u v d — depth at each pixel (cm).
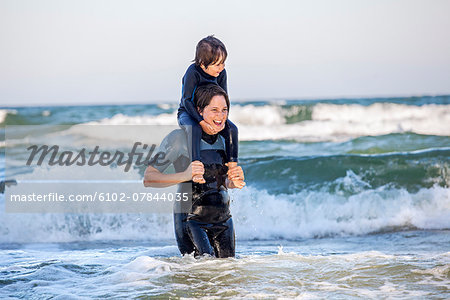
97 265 809
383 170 1717
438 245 1123
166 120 3741
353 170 1725
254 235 1377
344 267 727
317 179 1673
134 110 3738
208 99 758
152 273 714
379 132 3014
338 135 2930
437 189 1602
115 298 619
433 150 1869
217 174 777
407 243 1175
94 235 1376
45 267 784
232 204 1529
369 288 633
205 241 764
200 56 776
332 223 1440
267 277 684
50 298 632
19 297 645
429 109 3369
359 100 3875
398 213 1483
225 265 739
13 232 1373
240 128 3259
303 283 657
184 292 631
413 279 667
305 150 2445
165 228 1406
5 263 865
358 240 1273
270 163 1794
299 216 1483
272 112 3422
